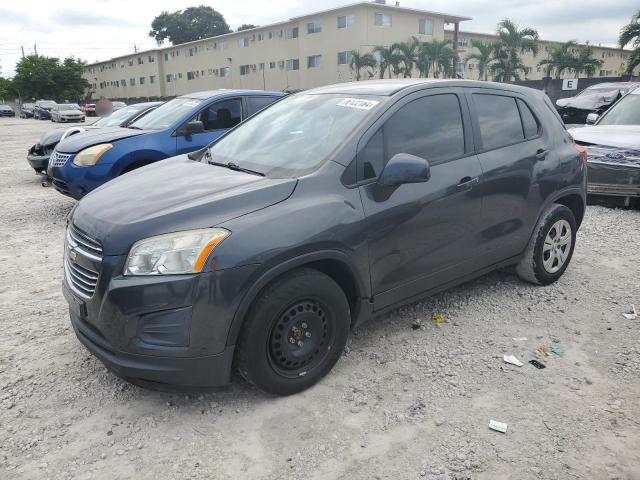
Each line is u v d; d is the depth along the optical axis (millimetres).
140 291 2744
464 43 52031
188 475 2635
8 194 9922
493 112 4301
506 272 5184
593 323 4184
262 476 2627
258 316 2922
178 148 7500
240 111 8148
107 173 7020
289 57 46812
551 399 3215
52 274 5457
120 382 3418
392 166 3260
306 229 3027
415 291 3764
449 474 2631
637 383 3375
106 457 2760
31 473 2650
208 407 3152
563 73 40156
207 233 2822
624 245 6105
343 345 3381
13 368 3594
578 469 2658
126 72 71750
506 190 4188
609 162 7613
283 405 3162
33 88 68562
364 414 3084
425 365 3586
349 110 3730
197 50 58062
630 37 28797
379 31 40688
